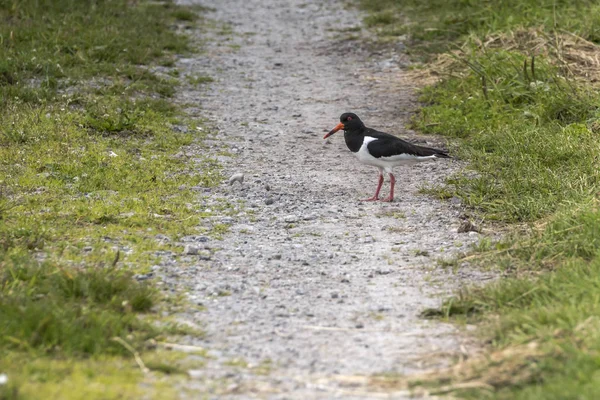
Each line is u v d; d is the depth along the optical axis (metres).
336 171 16.73
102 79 21.83
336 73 24.42
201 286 10.93
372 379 8.44
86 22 25.95
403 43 26.70
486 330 9.44
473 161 16.86
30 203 13.70
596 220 12.02
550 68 20.86
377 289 11.02
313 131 19.45
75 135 17.59
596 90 19.70
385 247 12.64
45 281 10.28
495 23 25.17
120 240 12.41
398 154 14.52
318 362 8.88
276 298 10.66
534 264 11.45
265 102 21.64
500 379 8.16
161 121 19.25
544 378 7.96
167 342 9.26
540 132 17.67
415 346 9.26
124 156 16.66
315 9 31.81
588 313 9.17
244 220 13.75
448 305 10.14
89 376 8.20
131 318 9.46
